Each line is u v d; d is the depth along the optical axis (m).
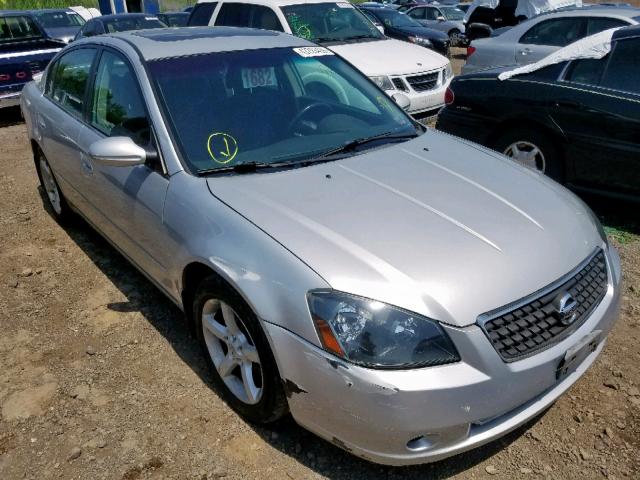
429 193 2.70
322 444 2.56
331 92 3.58
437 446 2.11
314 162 2.96
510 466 2.45
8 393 2.90
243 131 3.07
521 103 4.93
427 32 14.48
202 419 2.71
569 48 4.80
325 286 2.14
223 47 3.48
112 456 2.52
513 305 2.18
